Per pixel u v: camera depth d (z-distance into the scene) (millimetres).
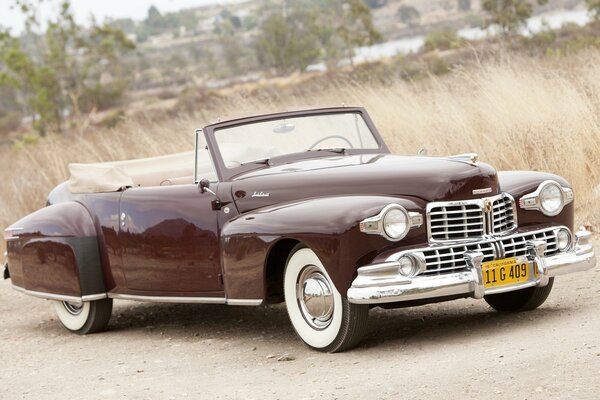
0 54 46438
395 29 191000
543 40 36500
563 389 6320
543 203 8891
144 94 81562
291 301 8688
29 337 11125
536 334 8102
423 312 9961
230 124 9922
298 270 8555
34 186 19547
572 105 14758
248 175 9422
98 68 48938
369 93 17562
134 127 20500
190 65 143250
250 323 10523
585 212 13211
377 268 7875
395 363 7750
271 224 8477
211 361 8844
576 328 8070
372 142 10438
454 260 8188
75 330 11094
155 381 8242
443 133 15344
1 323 12227
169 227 9734
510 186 8922
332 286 8266
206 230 9445
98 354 9766
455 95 17078
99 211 10570
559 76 16875
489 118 15266
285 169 9383
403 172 8602
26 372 9211
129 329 11008
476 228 8445
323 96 19328
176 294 9812
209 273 9461
